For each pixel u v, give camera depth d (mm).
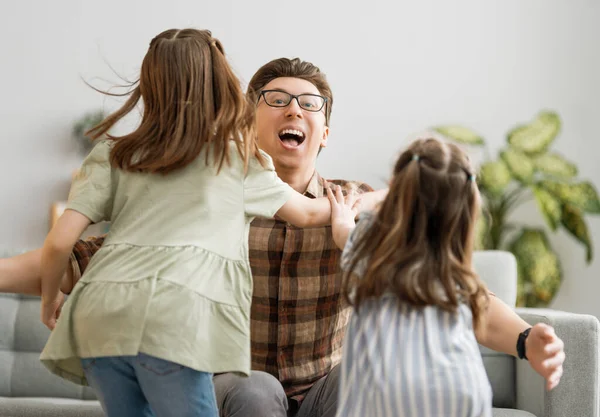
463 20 4844
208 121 1550
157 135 1546
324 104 2088
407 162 1515
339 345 2014
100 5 4621
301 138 2047
